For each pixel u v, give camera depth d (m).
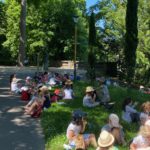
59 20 58.47
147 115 13.03
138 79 37.72
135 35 24.19
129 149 10.64
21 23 46.06
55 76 27.38
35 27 57.97
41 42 57.50
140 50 39.84
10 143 12.64
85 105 18.39
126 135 13.48
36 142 12.80
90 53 32.06
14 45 60.56
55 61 59.19
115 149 8.24
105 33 44.38
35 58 58.75
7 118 16.12
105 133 8.35
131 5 24.00
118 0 44.81
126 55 24.52
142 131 9.45
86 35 59.44
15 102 19.89
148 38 40.06
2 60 61.94
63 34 58.78
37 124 15.21
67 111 17.33
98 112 17.14
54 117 15.99
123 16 42.66
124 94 22.58
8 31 61.81
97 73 38.41
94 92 18.73
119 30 42.97
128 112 15.52
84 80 30.00
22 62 45.91
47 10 57.97
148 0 41.09
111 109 18.11
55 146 12.09
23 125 15.02
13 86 23.20
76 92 22.70
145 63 38.81
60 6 58.38
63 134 13.36
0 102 19.84
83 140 11.20
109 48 44.28
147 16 41.16
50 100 19.03
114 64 42.00
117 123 11.80
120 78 33.09
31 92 20.53
